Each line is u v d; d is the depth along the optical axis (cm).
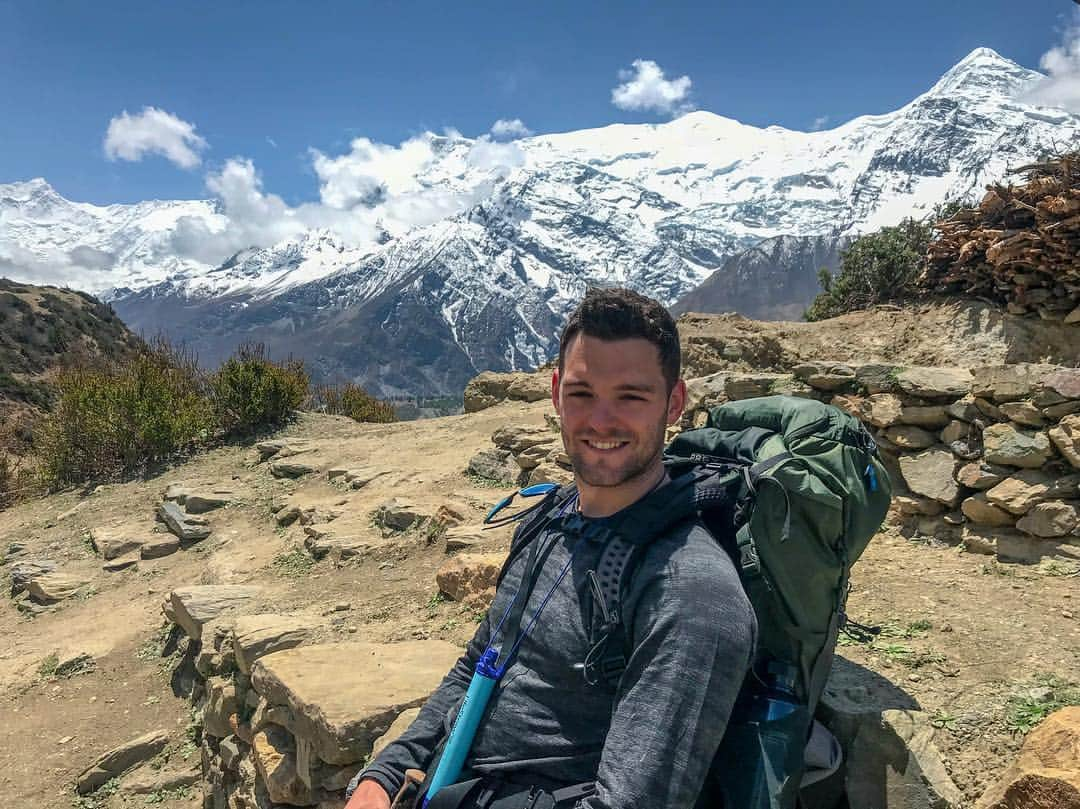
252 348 1396
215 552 838
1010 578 395
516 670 185
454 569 551
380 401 1930
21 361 4422
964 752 255
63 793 519
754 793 172
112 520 1010
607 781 153
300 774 370
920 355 856
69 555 929
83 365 1459
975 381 480
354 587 624
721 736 156
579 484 190
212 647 557
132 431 1217
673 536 173
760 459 215
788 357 946
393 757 211
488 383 1368
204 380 1441
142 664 662
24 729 591
